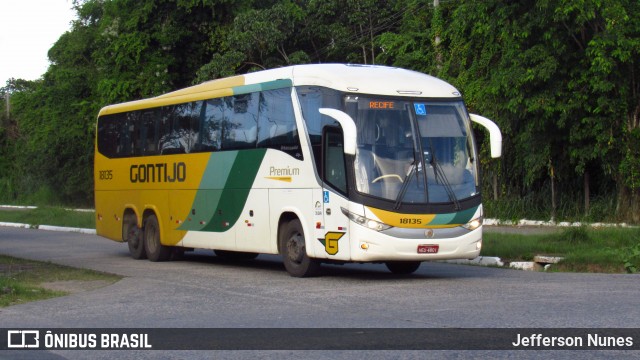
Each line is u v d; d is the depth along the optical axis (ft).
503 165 97.96
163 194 67.00
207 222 61.52
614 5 80.23
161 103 67.92
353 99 48.29
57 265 62.03
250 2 144.15
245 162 57.21
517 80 84.84
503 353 27.27
